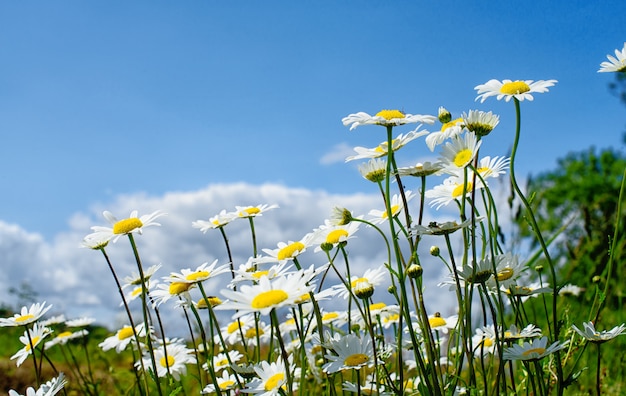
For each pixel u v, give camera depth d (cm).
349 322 65
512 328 61
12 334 166
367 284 59
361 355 59
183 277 62
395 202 65
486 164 63
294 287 54
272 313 57
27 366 123
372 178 61
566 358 63
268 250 64
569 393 80
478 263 57
